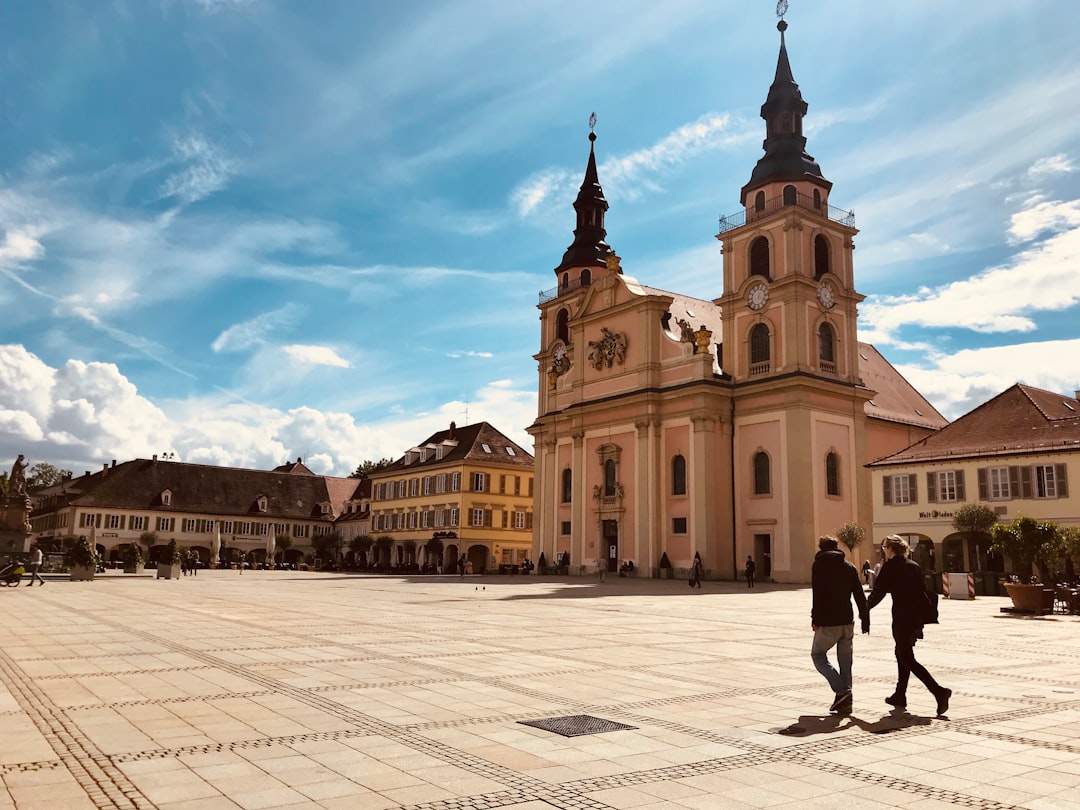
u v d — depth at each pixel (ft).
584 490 208.33
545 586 143.23
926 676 33.19
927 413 226.17
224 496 328.90
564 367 236.63
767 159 188.96
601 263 238.48
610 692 36.24
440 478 286.25
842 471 176.65
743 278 187.73
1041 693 37.68
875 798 21.79
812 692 37.11
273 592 115.03
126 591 112.27
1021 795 22.15
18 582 125.90
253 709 31.58
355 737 27.32
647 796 21.68
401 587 135.64
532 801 21.11
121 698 33.50
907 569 34.32
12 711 30.89
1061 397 165.99
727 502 180.75
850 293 185.78
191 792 21.38
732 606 96.27
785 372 174.19
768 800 21.53
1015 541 96.89
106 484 305.53
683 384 187.11
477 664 44.01
